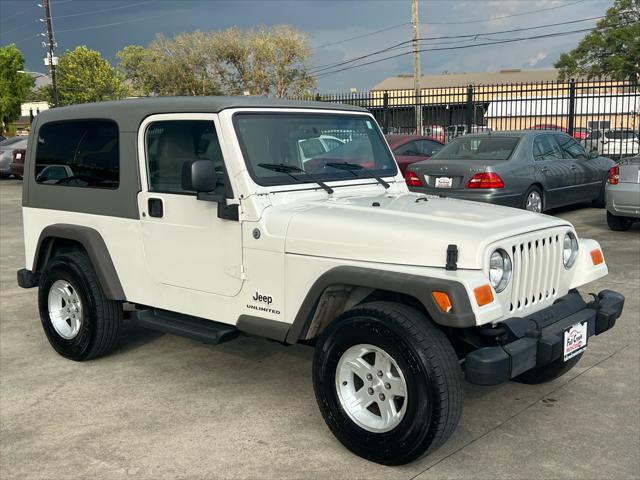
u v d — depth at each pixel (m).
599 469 3.41
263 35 48.59
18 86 51.28
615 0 45.66
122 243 4.71
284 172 4.14
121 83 65.25
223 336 4.18
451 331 3.55
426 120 24.61
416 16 33.94
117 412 4.22
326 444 3.75
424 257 3.38
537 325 3.59
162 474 3.44
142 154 4.52
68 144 5.07
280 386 4.62
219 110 4.04
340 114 4.70
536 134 10.49
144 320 4.64
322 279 3.59
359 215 3.75
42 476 3.45
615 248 8.80
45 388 4.64
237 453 3.65
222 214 4.03
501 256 3.44
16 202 16.33
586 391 4.42
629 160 9.65
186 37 49.56
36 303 7.02
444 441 3.31
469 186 9.34
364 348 3.47
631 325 5.71
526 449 3.64
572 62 47.31
